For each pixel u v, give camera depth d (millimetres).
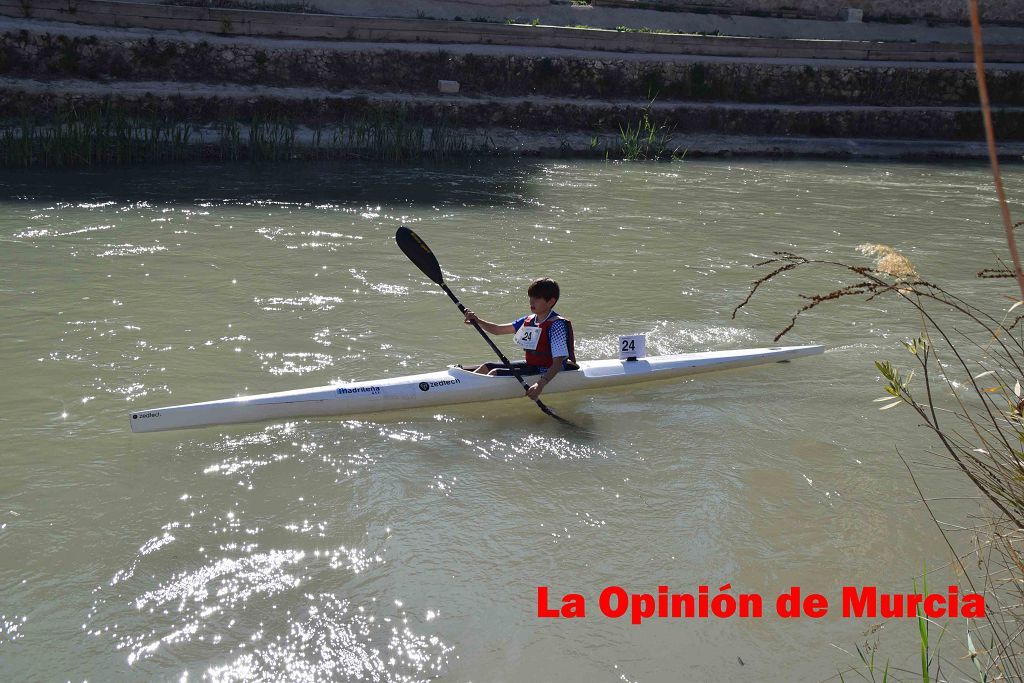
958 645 3447
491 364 5898
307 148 16172
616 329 7305
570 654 3402
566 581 3873
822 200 14484
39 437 5023
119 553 3959
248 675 3240
